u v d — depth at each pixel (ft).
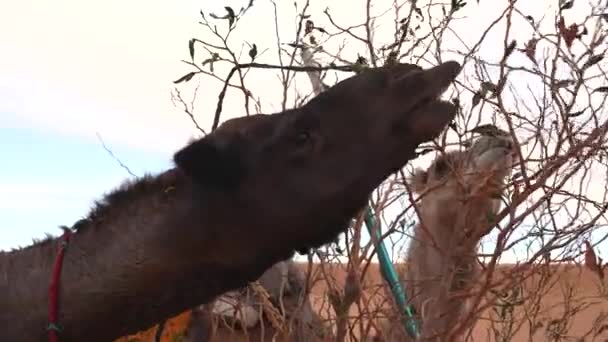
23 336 16.33
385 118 15.72
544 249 18.29
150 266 16.14
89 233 16.57
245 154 15.89
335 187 15.80
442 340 18.47
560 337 21.45
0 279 16.57
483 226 18.07
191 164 15.72
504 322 21.09
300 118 15.94
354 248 19.02
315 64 19.62
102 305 16.26
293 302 22.17
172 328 21.18
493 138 19.29
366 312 19.48
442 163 20.22
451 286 19.30
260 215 15.90
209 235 16.02
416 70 16.08
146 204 16.40
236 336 23.12
